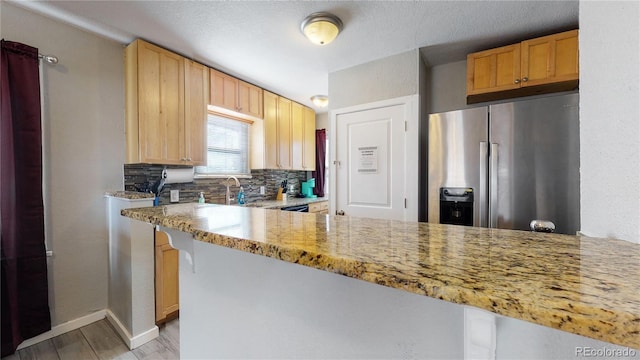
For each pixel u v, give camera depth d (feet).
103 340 6.07
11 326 5.41
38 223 5.73
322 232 1.96
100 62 6.80
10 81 5.40
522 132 5.60
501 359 1.52
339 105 8.93
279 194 12.22
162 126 7.28
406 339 1.82
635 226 1.55
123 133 7.21
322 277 2.20
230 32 6.61
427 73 8.84
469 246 1.58
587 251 1.45
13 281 5.44
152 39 6.96
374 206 8.35
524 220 5.55
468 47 7.47
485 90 7.14
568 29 6.54
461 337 1.62
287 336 2.46
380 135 8.23
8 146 5.35
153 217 2.63
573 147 5.16
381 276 1.20
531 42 6.58
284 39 6.95
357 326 2.03
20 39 5.63
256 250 1.68
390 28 6.48
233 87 9.40
